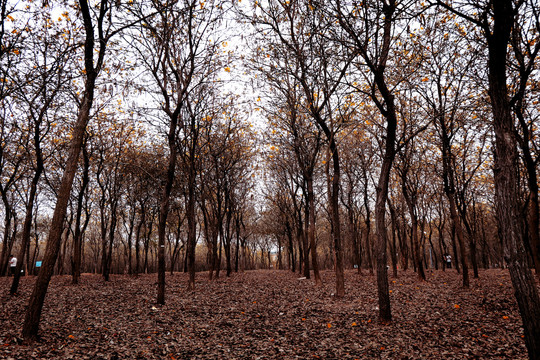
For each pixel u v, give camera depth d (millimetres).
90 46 8430
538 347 4805
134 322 9750
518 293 5043
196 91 17016
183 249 40031
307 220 24891
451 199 15484
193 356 7324
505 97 5535
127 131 22375
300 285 19422
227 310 12117
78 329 8617
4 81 10273
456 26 10594
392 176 26531
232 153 24719
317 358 7148
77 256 19500
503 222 5293
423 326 9031
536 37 10352
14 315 9672
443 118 14867
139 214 30469
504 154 5391
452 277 22250
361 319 10117
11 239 26781
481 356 6746
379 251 9766
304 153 19516
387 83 11844
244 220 43250
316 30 10062
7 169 20062
